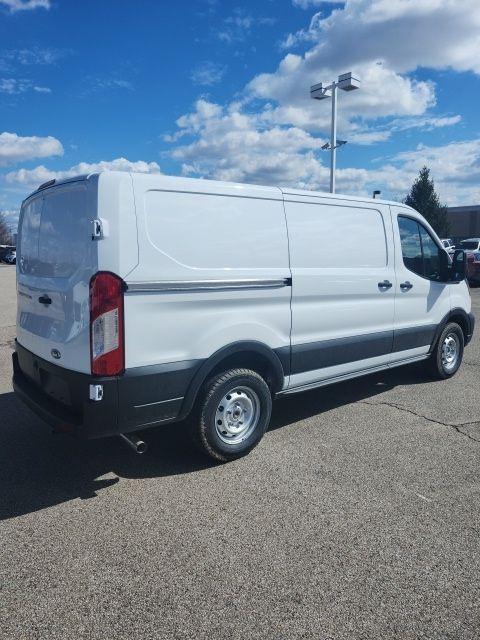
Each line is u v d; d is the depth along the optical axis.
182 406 3.87
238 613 2.57
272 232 4.39
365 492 3.79
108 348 3.44
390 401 5.93
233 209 4.11
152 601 2.65
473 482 3.96
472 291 18.27
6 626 2.48
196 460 4.31
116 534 3.25
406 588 2.76
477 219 70.50
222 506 3.59
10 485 3.88
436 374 6.73
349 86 18.70
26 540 3.18
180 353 3.81
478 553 3.07
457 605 2.64
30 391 4.17
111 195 3.41
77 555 3.03
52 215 3.92
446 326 6.66
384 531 3.29
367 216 5.34
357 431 5.00
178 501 3.66
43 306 3.99
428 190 52.75
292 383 4.75
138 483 3.92
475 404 5.84
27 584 2.78
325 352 4.96
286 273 4.48
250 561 2.98
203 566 2.93
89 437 3.49
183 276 3.75
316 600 2.66
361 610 2.60
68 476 4.03
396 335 5.80
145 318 3.58
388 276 5.58
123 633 2.44
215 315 4.00
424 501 3.67
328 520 3.42
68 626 2.48
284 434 4.92
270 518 3.44
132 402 3.58
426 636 2.44
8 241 93.12
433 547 3.13
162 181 3.67
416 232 6.04
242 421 4.34
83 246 3.48
